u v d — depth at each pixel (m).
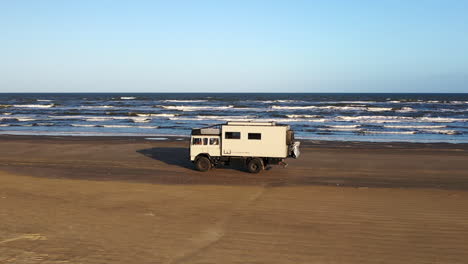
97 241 9.91
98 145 31.44
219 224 11.50
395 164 23.50
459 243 10.01
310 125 50.09
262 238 10.31
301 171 21.22
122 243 9.81
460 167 22.56
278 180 18.83
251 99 133.50
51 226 11.08
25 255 8.82
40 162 23.84
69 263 8.42
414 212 12.78
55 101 116.75
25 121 55.41
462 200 14.52
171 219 11.97
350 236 10.49
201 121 56.09
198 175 19.97
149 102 110.38
